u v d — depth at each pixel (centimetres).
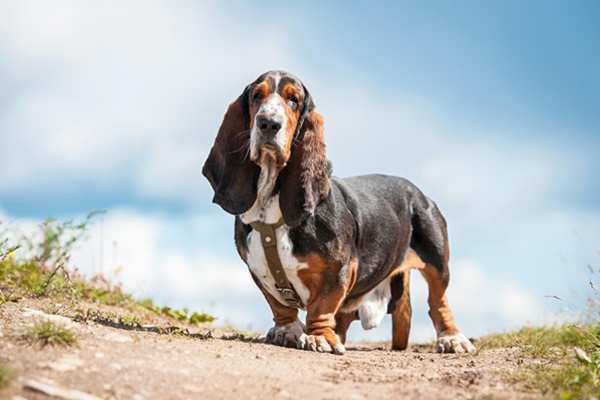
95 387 338
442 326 660
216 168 556
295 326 570
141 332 493
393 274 648
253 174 532
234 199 536
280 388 370
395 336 699
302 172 523
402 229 639
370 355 547
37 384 322
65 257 711
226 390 359
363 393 373
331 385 388
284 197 525
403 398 366
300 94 532
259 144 504
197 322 762
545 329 750
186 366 392
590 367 457
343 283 539
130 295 779
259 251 535
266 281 551
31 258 713
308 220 523
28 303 559
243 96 548
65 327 431
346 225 541
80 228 735
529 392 389
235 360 427
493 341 737
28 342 389
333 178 596
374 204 610
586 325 674
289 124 516
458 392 383
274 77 533
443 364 503
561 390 386
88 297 712
